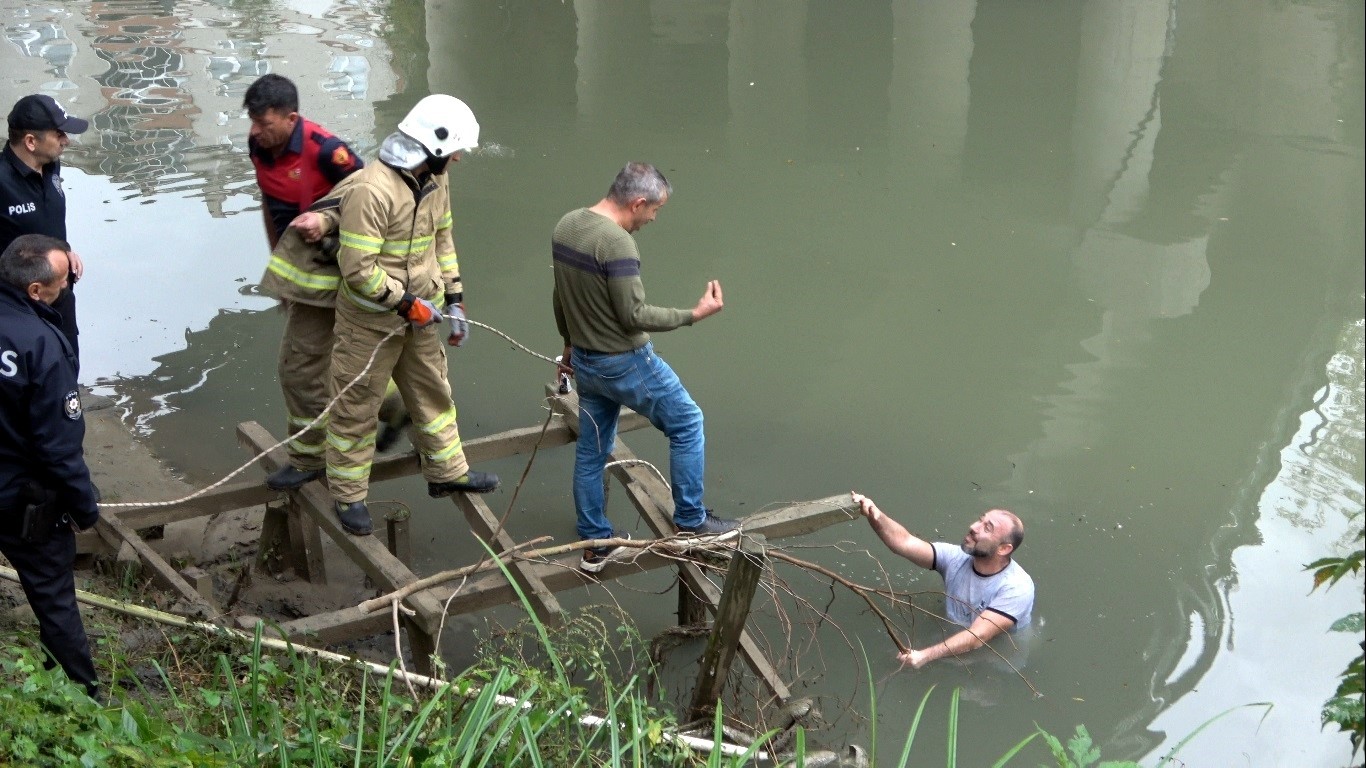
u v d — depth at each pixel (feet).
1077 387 26.91
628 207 16.65
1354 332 29.22
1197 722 18.33
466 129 16.55
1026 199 35.63
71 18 54.49
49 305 13.58
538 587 17.30
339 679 15.48
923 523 22.48
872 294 30.45
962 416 25.85
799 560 17.07
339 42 50.96
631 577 21.38
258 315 29.50
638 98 43.73
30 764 11.45
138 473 23.02
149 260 31.68
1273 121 41.29
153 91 45.01
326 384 18.70
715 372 27.25
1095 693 18.86
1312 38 49.42
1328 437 25.26
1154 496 23.38
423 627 16.65
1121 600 20.72
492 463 24.29
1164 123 41.24
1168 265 32.07
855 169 37.63
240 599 19.83
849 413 25.91
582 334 17.11
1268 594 20.93
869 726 18.25
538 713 13.65
